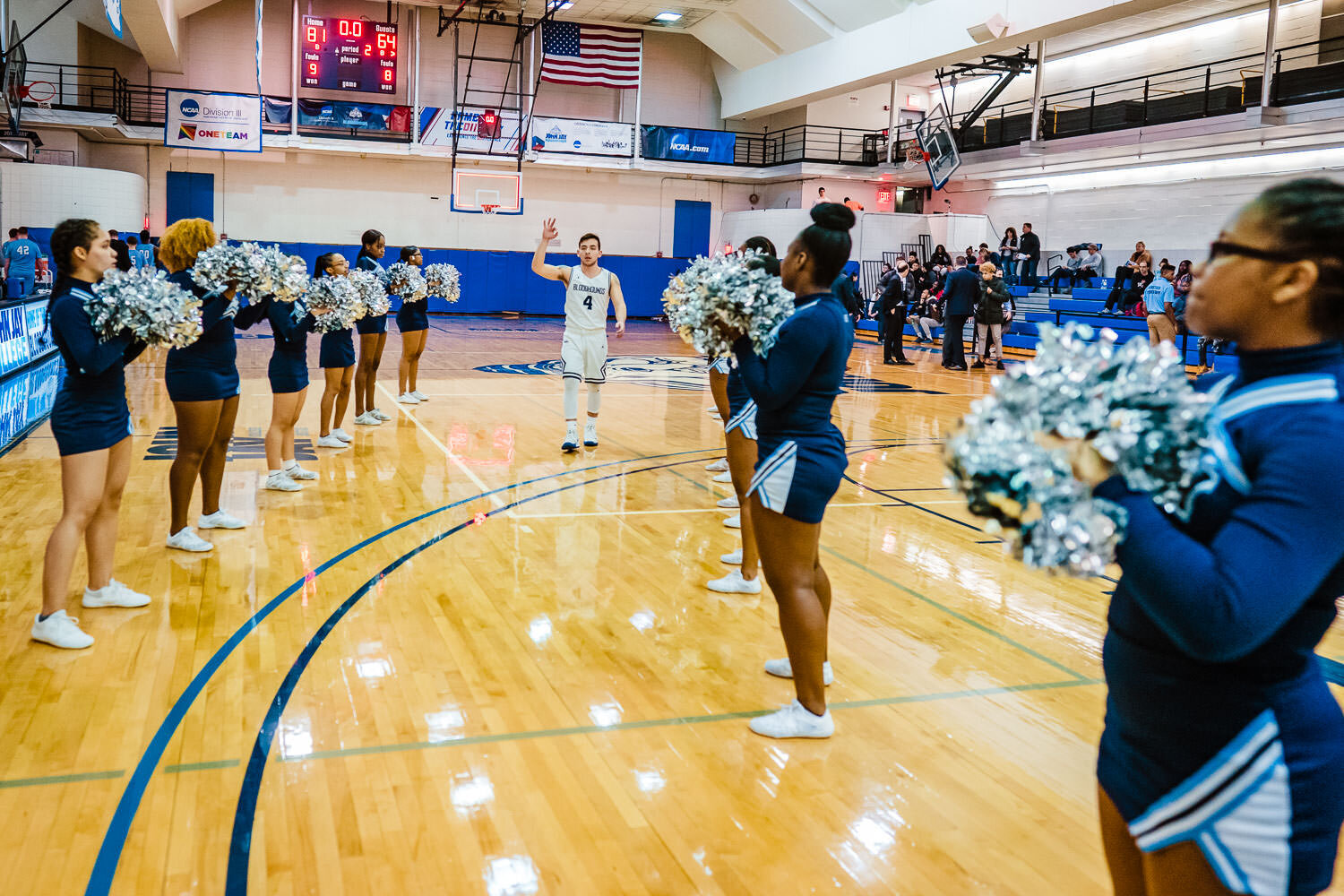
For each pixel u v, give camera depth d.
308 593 4.40
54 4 22.45
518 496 6.45
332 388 7.65
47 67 22.55
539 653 3.80
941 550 5.47
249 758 2.88
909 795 2.81
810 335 2.87
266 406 9.86
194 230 4.66
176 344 3.73
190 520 5.58
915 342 21.31
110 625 3.94
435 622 4.11
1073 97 24.06
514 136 25.91
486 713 3.25
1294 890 1.16
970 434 1.12
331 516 5.76
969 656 3.91
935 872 2.43
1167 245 21.33
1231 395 1.22
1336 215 1.10
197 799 2.64
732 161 28.05
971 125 25.11
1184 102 19.31
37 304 9.16
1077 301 19.81
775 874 2.40
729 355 3.10
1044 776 2.94
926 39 19.58
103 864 2.33
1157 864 1.26
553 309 28.45
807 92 23.95
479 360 15.73
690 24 26.22
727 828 2.60
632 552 5.27
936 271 21.12
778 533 3.03
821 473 2.96
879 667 3.78
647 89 28.80
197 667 3.54
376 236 8.91
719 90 28.72
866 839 2.57
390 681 3.48
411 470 7.15
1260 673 1.17
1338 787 1.18
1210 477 1.17
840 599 4.60
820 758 3.02
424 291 9.40
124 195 21.77
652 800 2.73
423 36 26.56
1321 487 1.06
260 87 23.36
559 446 8.34
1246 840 1.17
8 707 3.16
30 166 20.62
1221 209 20.08
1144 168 21.69
